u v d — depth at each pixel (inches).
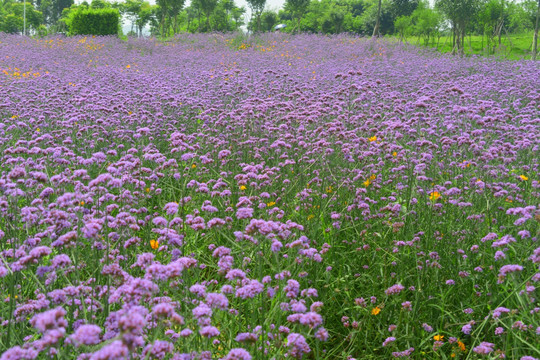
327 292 160.9
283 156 245.9
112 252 148.4
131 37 1610.5
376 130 280.4
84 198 164.4
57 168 228.5
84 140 282.2
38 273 111.3
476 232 182.7
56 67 746.2
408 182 215.5
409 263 173.9
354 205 199.6
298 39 1405.0
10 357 83.7
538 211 163.5
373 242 179.8
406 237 184.2
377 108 365.1
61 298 112.9
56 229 132.9
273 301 141.2
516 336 121.1
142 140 276.2
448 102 397.1
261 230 127.5
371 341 149.5
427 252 170.4
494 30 1376.7
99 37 1533.0
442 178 245.3
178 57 989.8
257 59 896.9
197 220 153.3
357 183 232.5
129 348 76.7
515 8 1995.6
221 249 130.3
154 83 508.7
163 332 112.6
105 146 286.2
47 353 89.6
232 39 1466.5
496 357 124.8
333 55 1045.2
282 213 188.1
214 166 253.8
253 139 281.6
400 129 287.9
